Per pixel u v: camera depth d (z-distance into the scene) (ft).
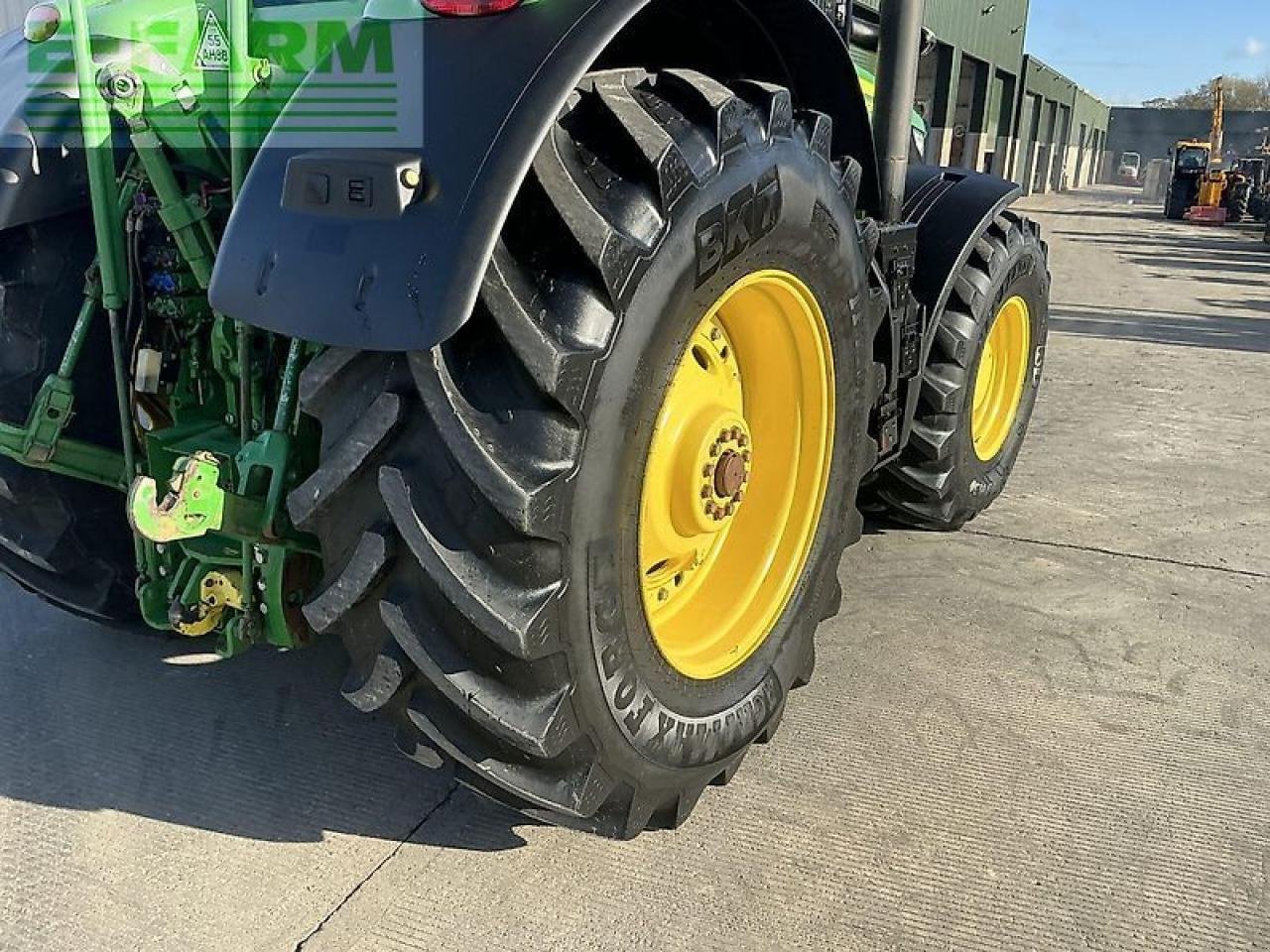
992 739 8.00
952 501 11.31
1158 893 6.45
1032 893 6.40
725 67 7.29
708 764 6.39
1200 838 6.97
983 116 90.63
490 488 4.63
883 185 8.80
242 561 6.25
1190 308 32.50
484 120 4.61
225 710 8.06
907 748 7.84
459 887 6.30
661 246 5.07
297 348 5.64
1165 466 15.10
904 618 9.97
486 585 4.83
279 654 8.91
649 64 7.05
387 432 4.76
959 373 10.71
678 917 6.11
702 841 6.75
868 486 11.35
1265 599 10.71
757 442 7.35
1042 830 6.98
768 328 6.79
